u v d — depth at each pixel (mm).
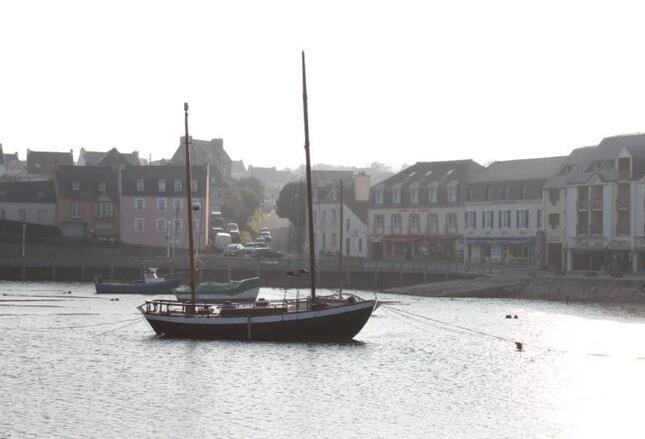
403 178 176500
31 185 186250
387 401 50875
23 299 116375
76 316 94625
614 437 43812
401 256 172375
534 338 76688
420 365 62625
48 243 165000
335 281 148000
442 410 48781
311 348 69938
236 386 54812
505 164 161125
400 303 111000
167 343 72812
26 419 45938
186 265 153000
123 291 127812
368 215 178500
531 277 123625
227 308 77625
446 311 100250
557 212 141000
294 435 43688
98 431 43938
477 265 142875
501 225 154000
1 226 172875
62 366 61531
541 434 44156
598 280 114375
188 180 78688
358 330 72812
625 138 135750
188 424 45438
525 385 55594
